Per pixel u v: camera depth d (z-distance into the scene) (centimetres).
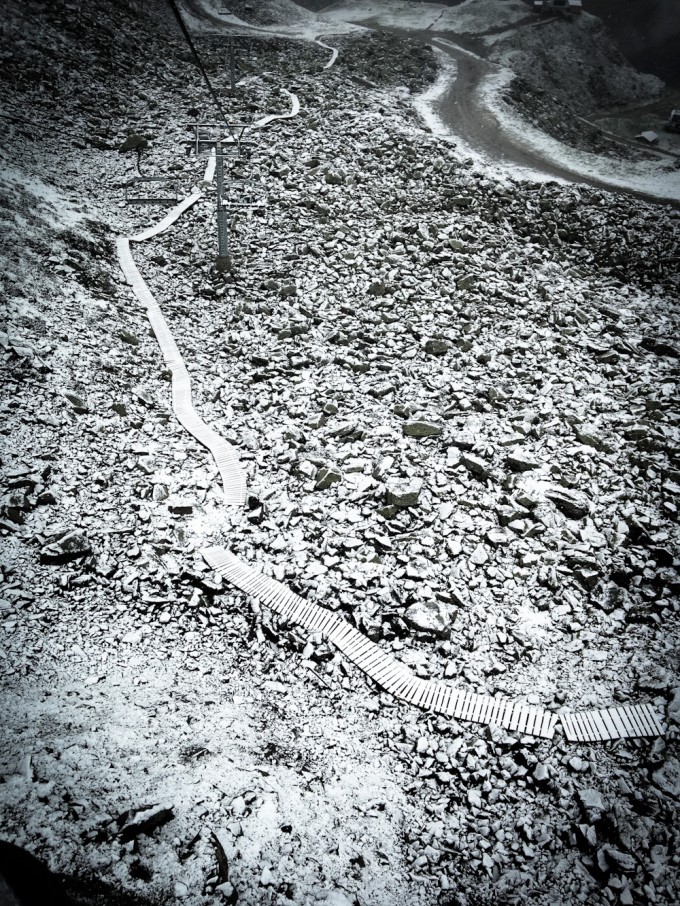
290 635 1404
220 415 2156
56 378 1927
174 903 816
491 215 3819
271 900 882
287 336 2622
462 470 1977
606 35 8500
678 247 3609
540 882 1020
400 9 8825
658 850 1063
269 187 3828
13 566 1344
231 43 5994
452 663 1400
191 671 1273
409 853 1035
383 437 2109
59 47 4744
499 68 6500
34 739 972
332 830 1026
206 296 2880
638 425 2227
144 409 2066
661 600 1587
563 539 1758
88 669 1180
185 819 933
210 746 1099
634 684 1387
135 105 4638
